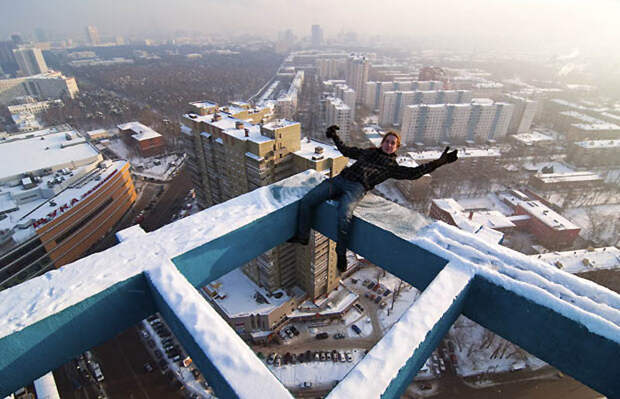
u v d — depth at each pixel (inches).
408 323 116.0
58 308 122.9
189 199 2453.2
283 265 1376.7
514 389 1223.5
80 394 1189.1
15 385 122.3
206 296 1454.2
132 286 141.5
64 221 1711.4
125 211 2267.5
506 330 143.5
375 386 95.7
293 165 1222.9
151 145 3225.9
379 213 187.9
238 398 94.3
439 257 152.6
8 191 1945.1
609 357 111.7
